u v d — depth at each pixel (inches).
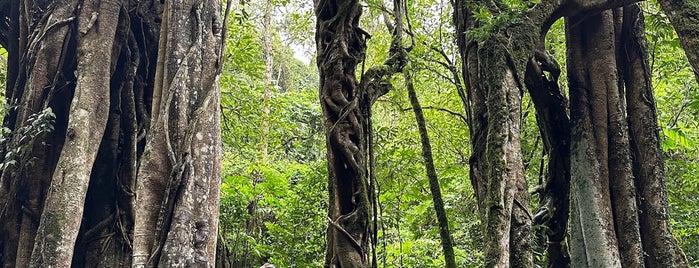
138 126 319.0
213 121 233.9
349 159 238.5
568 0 252.8
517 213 211.3
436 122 433.4
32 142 282.2
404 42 332.5
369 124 256.7
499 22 230.8
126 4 323.9
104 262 289.9
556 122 280.7
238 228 439.2
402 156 373.4
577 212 256.4
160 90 234.5
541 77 272.8
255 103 477.4
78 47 290.4
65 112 300.0
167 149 219.1
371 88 265.4
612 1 251.6
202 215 215.3
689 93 391.5
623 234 243.0
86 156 265.1
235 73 535.2
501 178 208.4
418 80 398.0
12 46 327.6
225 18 258.4
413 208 501.0
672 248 245.1
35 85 293.1
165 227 207.5
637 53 270.4
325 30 264.7
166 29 244.2
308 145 519.5
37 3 315.9
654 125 263.6
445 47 362.9
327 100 250.4
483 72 235.1
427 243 520.7
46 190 287.7
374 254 238.8
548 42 392.8
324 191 402.9
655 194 252.4
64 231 247.6
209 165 224.4
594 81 264.7
